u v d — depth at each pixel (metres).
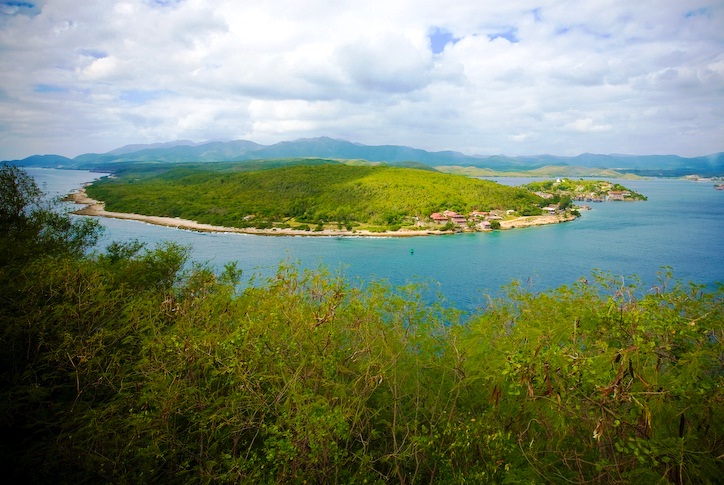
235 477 4.86
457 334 6.86
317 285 7.17
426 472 6.06
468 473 5.19
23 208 15.07
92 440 5.06
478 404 6.46
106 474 4.89
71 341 6.25
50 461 5.08
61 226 16.55
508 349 5.38
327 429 4.66
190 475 5.36
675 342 4.50
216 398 5.65
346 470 5.18
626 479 4.23
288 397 4.97
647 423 4.00
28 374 6.15
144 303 7.71
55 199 17.95
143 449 4.83
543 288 36.28
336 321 6.29
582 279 6.83
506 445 5.18
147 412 5.06
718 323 4.45
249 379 5.46
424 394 6.54
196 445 5.48
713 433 4.08
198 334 6.17
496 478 5.28
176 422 5.92
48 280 7.29
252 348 5.64
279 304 6.32
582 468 4.90
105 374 6.09
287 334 5.92
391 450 6.07
